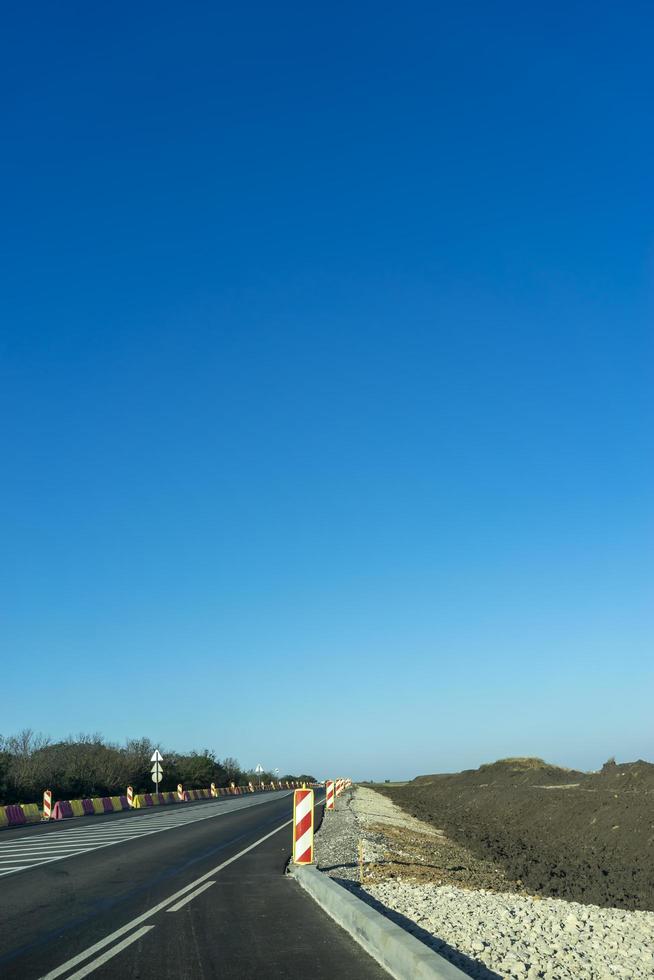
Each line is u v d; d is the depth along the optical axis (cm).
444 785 7875
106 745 7188
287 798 6284
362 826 2677
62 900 1276
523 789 4922
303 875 1453
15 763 5006
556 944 910
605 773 4819
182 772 7700
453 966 707
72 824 3195
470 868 1973
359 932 972
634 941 946
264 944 939
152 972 813
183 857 1889
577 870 2202
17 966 844
